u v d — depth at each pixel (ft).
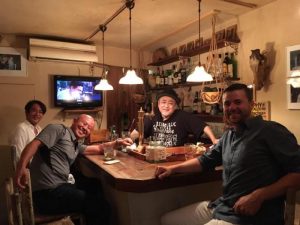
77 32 12.34
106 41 13.87
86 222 6.82
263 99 8.84
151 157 6.84
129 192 5.57
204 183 6.48
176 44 13.74
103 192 7.70
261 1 8.54
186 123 8.87
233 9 9.22
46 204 6.57
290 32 8.05
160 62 14.14
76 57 13.62
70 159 7.36
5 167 7.52
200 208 5.77
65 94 13.69
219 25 10.78
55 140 7.02
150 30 11.91
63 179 7.05
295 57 7.89
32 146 6.57
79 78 13.97
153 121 9.47
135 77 9.09
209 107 10.84
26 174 5.90
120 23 10.94
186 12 9.65
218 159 6.06
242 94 5.34
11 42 12.81
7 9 9.39
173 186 5.78
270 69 8.64
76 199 6.63
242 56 9.68
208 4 8.82
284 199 4.84
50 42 12.96
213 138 8.11
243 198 4.66
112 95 14.98
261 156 4.91
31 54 12.71
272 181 4.82
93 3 8.85
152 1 8.70
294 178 4.53
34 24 11.15
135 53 15.57
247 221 4.75
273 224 4.71
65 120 14.01
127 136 9.66
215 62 9.99
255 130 5.09
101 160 7.22
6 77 12.74
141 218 6.08
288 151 4.69
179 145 8.75
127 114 15.26
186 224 5.73
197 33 12.07
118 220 6.82
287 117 8.17
